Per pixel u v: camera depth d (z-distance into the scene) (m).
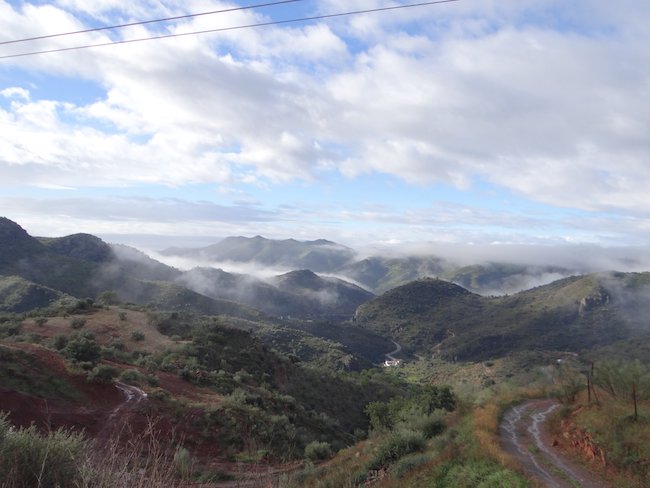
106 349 44.81
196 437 27.59
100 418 26.28
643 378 25.25
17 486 5.82
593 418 21.91
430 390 48.44
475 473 15.95
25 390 25.88
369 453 24.53
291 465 23.80
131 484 5.45
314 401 59.12
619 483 15.89
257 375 56.44
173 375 43.38
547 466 17.97
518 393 39.88
